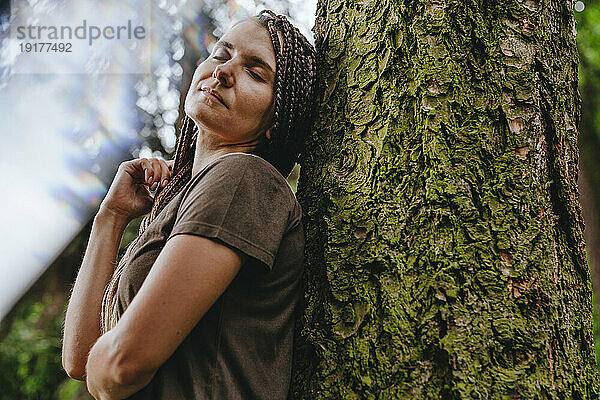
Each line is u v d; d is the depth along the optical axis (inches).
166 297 39.3
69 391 196.1
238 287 44.4
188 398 41.4
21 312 199.8
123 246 144.8
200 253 40.5
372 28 52.6
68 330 52.8
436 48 49.4
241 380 43.4
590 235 292.5
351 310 46.8
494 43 50.4
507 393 42.7
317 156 53.0
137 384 39.3
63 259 158.9
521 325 44.4
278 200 45.3
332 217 49.6
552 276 46.6
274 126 50.1
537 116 49.4
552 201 49.8
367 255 47.4
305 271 49.6
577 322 47.9
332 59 54.6
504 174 47.5
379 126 49.9
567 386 44.8
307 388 46.7
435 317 44.2
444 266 45.0
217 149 51.5
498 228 46.2
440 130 47.5
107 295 49.1
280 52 50.3
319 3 59.1
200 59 139.6
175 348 39.8
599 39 308.2
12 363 200.4
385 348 44.9
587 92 313.7
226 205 42.3
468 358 43.1
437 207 46.1
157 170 57.9
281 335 46.8
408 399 43.3
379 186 48.5
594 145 309.9
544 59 51.5
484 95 49.0
